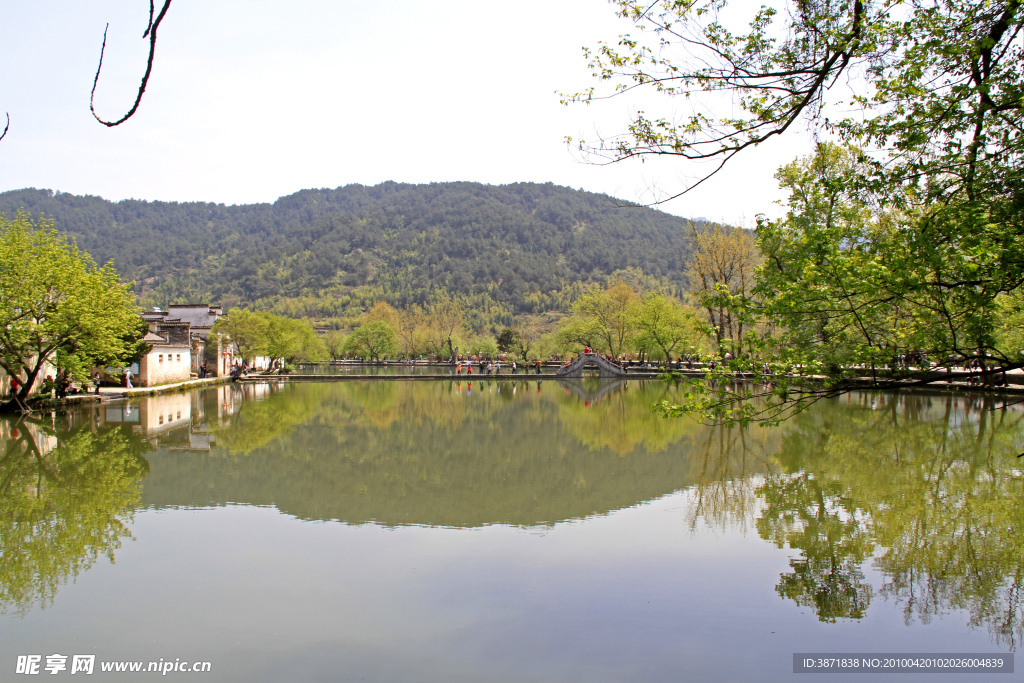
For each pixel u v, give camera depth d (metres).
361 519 15.95
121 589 11.54
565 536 14.62
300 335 92.94
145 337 52.53
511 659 9.20
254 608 10.79
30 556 13.17
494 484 19.75
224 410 38.72
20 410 33.22
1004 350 31.44
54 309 32.50
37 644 9.59
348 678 8.70
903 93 10.33
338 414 37.66
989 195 11.00
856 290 9.98
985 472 19.75
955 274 10.45
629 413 38.75
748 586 11.74
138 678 8.69
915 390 45.56
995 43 10.09
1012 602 11.06
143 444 26.06
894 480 18.94
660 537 14.51
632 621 10.37
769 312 10.84
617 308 86.44
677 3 9.35
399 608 10.81
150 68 4.69
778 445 25.41
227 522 15.59
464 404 44.34
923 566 12.61
